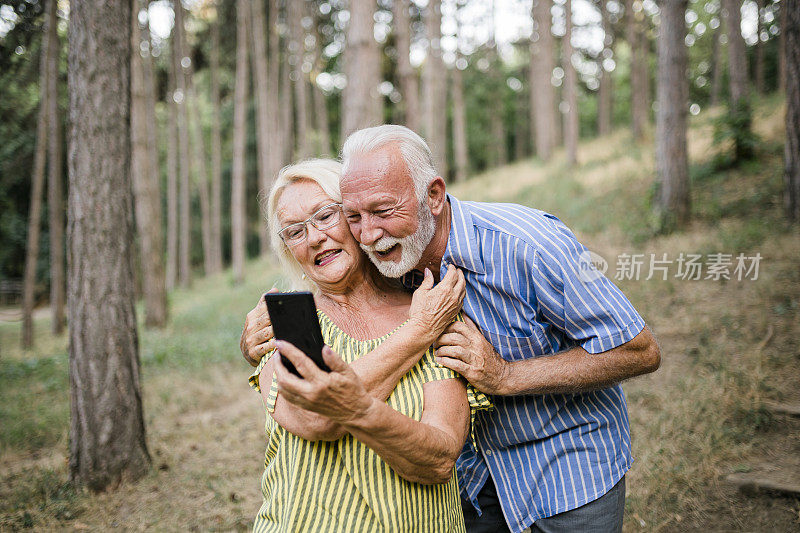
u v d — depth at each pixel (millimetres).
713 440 3797
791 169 7430
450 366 1488
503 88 28938
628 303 1600
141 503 3840
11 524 3611
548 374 1594
